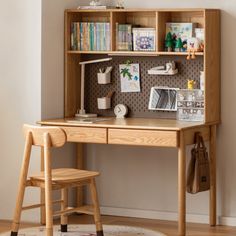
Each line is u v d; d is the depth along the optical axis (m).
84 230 6.59
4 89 6.95
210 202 6.83
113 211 7.29
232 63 6.82
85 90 7.33
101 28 7.02
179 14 6.95
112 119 7.00
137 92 7.16
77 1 7.25
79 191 7.29
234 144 6.85
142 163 7.19
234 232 6.64
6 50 6.92
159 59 7.05
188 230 6.68
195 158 6.49
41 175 6.00
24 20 6.86
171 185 7.10
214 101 6.77
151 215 7.16
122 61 7.20
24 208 5.99
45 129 5.77
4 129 6.96
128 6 7.14
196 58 6.92
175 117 7.03
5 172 6.98
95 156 7.34
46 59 6.89
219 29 6.83
